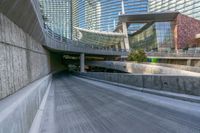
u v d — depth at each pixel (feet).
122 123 14.25
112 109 19.07
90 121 15.05
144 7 299.17
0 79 12.71
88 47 133.49
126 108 19.25
